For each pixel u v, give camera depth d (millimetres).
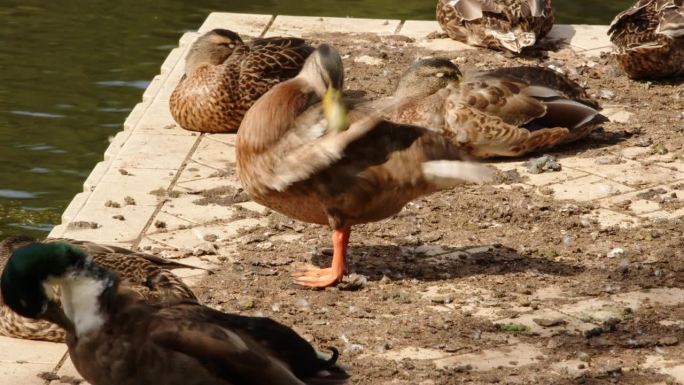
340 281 11031
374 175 10531
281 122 10586
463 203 12891
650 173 13625
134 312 7695
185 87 14953
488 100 13930
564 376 9406
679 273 11227
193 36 18344
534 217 12500
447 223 12453
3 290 7680
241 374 7633
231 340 7672
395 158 10508
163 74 17016
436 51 17594
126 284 9148
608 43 17953
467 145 14008
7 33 20766
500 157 14203
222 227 12266
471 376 9422
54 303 7715
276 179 10641
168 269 10461
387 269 11422
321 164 10406
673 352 9812
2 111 17719
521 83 14133
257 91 15016
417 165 10492
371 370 9477
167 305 7961
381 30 18516
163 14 22094
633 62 16297
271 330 7906
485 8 17516
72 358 7805
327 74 10539
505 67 15672
